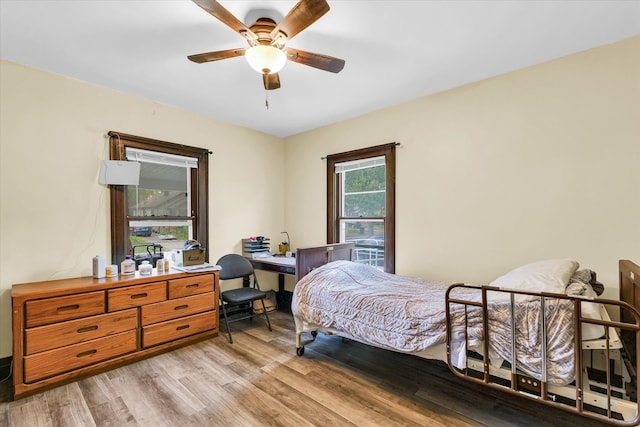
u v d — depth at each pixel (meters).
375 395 2.00
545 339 1.45
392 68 2.45
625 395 1.51
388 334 2.00
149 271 2.68
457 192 2.81
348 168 3.68
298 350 2.60
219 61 2.32
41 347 2.03
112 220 2.79
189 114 3.37
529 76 2.42
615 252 2.09
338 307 2.31
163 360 2.50
